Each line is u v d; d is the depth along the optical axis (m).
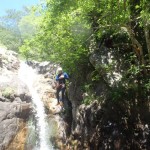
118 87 11.02
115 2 9.71
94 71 12.16
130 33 10.30
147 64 10.97
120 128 10.77
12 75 16.38
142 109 10.64
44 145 14.13
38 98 15.77
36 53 13.98
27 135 13.60
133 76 11.06
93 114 11.61
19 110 13.72
